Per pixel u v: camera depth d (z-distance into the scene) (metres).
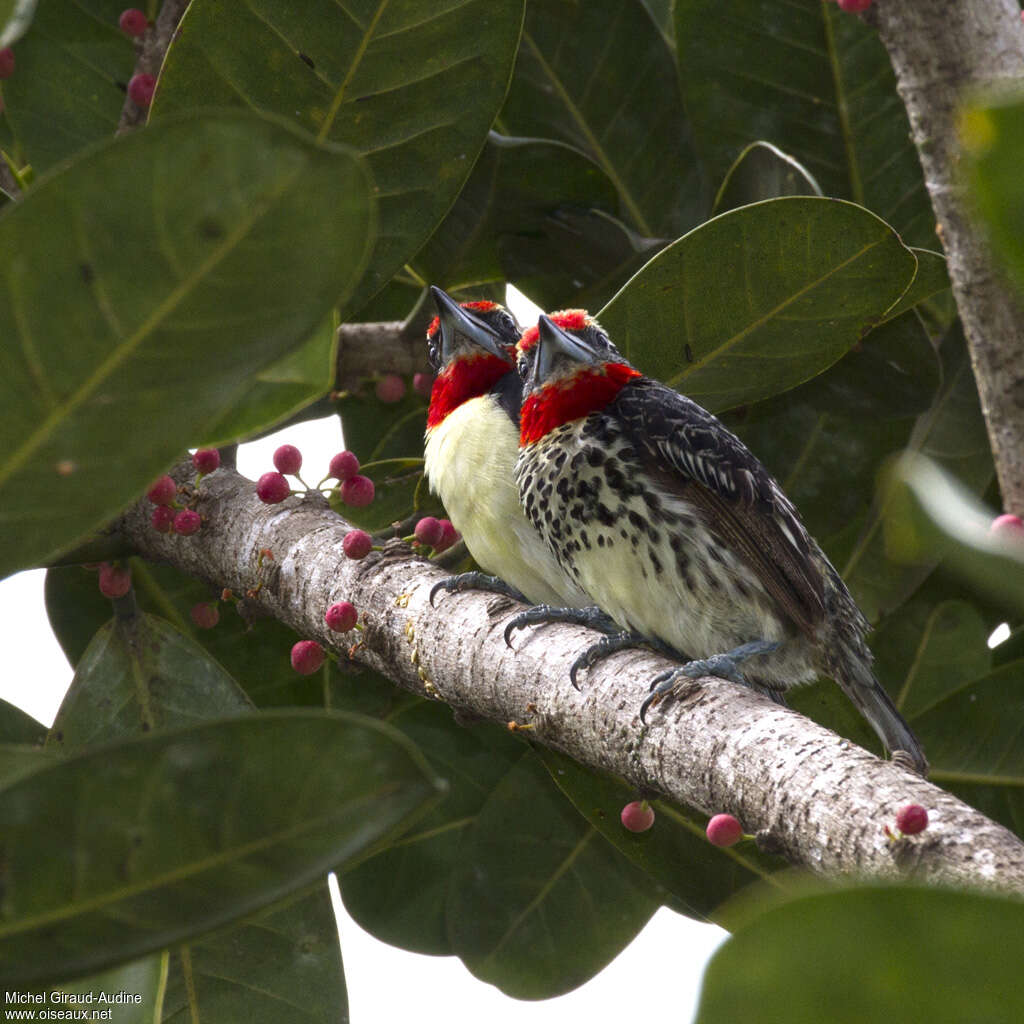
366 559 7.17
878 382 8.94
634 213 9.90
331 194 2.57
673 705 5.61
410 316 9.86
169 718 7.52
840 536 9.61
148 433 2.93
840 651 8.43
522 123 9.80
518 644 6.43
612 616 8.99
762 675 8.81
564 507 8.80
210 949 6.83
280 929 6.88
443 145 6.90
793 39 9.12
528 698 6.29
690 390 7.61
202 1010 6.76
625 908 8.84
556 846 8.86
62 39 8.80
